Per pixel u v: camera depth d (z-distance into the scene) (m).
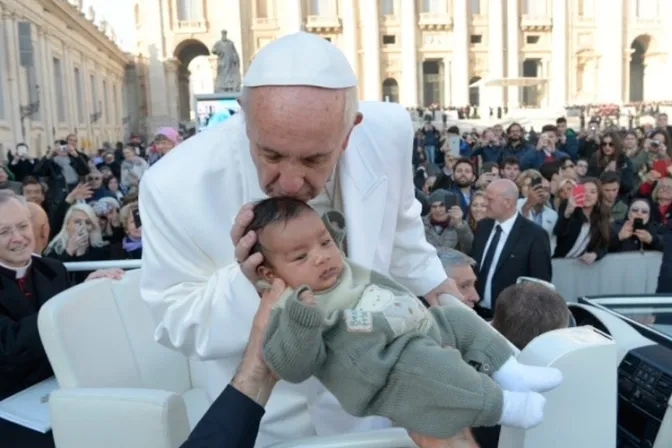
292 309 1.49
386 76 51.94
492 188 4.92
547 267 4.82
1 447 3.13
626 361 2.29
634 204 5.85
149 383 2.99
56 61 28.72
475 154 13.45
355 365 1.53
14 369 3.14
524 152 11.70
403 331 1.57
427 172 11.70
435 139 21.19
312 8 51.19
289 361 1.50
